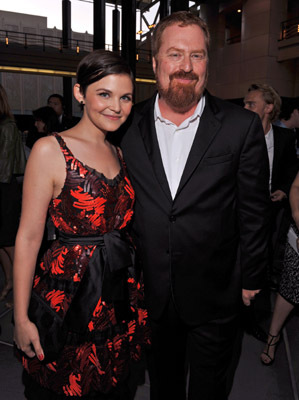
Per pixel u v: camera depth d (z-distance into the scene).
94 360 1.22
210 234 1.33
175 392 1.60
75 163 1.17
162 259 1.37
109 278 1.22
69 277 1.21
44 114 3.57
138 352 1.44
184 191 1.31
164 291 1.38
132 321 1.38
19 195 2.73
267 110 2.49
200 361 1.48
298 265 1.91
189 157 1.31
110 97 1.15
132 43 19.52
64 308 1.20
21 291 1.19
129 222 1.38
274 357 2.14
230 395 1.85
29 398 1.34
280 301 2.03
